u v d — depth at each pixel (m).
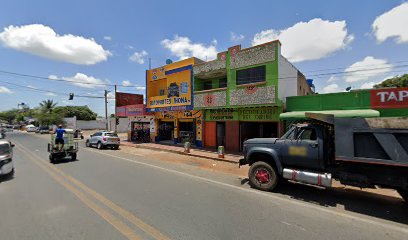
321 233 3.85
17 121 74.75
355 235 3.79
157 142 20.19
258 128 14.45
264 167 6.46
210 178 7.88
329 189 6.59
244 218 4.44
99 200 5.41
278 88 12.06
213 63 15.16
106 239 3.55
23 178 7.67
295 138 6.16
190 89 16.72
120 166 10.05
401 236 3.78
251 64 13.16
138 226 4.02
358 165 5.23
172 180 7.50
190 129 18.86
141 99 28.73
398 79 26.39
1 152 7.84
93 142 18.11
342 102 10.41
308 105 11.41
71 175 8.15
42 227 3.98
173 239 3.57
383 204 5.38
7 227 3.99
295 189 6.55
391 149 4.68
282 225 4.14
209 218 4.41
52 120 45.59
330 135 5.92
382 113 9.45
